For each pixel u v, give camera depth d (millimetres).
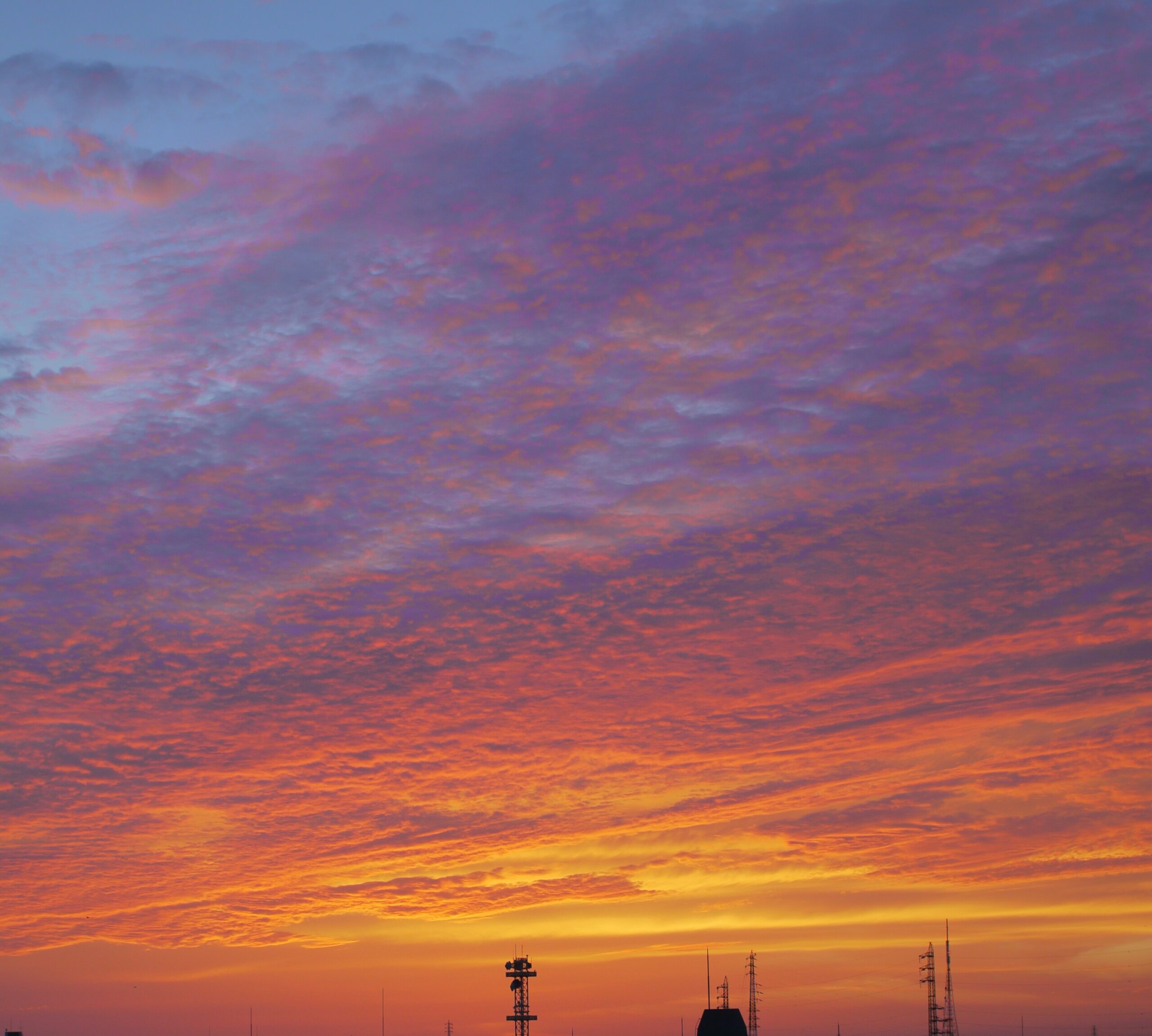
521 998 151000
